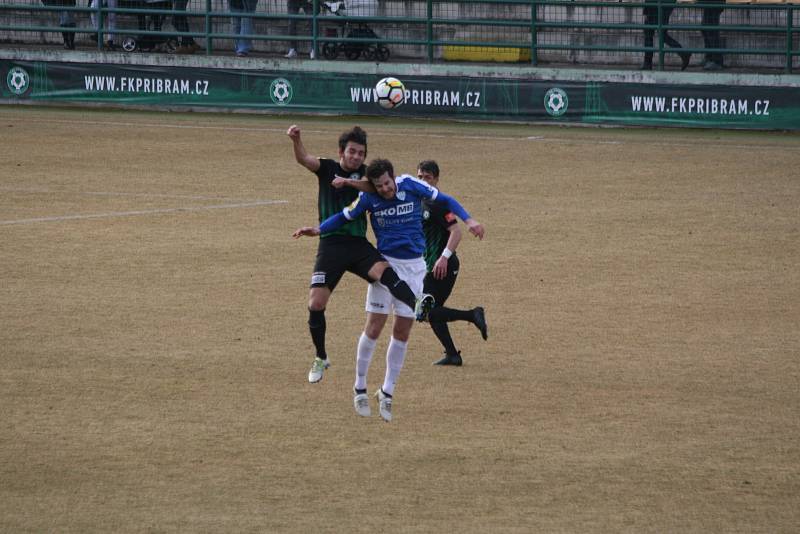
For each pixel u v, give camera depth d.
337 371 34.41
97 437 28.50
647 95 104.38
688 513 24.22
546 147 89.81
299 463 26.97
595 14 119.25
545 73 108.25
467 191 68.50
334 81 112.12
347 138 32.38
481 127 104.62
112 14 126.69
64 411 30.38
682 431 29.23
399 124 106.25
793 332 38.81
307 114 113.06
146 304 41.94
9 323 39.03
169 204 62.97
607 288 45.03
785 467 26.80
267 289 44.50
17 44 132.50
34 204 62.34
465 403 31.48
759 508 24.47
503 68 109.31
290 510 24.28
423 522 23.70
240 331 38.53
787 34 106.25
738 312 41.47
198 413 30.41
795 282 46.19
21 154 81.81
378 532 23.20
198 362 34.97
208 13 119.75
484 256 50.94
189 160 80.44
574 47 110.75
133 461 26.95
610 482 25.91
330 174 32.56
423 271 31.92
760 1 127.75
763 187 70.44
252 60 113.88
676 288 45.09
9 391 31.94
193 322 39.56
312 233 31.25
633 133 100.31
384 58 122.19
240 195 66.19
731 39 113.88
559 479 26.06
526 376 33.97
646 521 23.81
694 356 36.00
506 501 24.83
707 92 102.88
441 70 111.25
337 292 44.44
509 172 76.38
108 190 67.31
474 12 122.38
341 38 116.62
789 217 60.66
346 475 26.25
